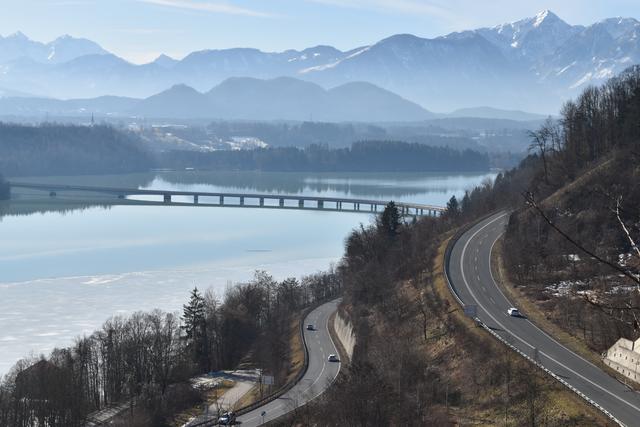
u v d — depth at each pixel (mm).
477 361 132125
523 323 147375
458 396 126250
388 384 124125
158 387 170625
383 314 176250
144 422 150625
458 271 183625
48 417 147125
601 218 187000
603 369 123188
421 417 116125
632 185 192875
